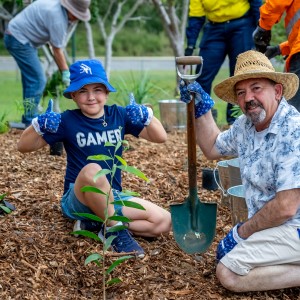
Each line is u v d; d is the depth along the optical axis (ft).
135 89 27.86
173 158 18.94
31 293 10.88
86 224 12.71
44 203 14.38
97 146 12.55
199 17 22.88
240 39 22.26
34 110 23.24
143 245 12.64
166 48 110.83
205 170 16.22
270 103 10.61
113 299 10.90
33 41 22.57
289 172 10.36
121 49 108.06
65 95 12.67
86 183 11.79
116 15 42.39
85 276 11.45
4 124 22.74
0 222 13.24
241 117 11.50
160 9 32.35
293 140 10.44
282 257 10.88
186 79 11.48
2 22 65.98
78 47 98.02
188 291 11.22
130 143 20.74
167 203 15.11
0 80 57.11
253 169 10.92
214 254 12.57
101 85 12.31
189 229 12.21
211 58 22.81
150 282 11.42
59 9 21.80
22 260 11.73
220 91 11.28
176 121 23.27
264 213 10.64
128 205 10.74
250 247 10.90
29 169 17.19
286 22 16.22
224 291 11.28
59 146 18.76
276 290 11.41
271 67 10.80
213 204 12.11
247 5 22.17
